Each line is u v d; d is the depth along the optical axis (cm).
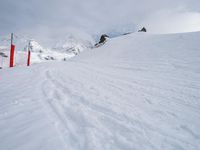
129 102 393
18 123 248
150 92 491
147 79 683
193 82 593
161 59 1077
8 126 238
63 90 468
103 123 270
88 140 213
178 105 385
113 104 371
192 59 927
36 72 820
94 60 1741
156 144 222
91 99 396
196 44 1216
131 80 668
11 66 1282
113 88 529
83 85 551
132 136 236
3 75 723
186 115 329
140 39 2323
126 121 285
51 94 418
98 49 2680
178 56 1052
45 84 534
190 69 776
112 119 288
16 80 596
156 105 380
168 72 784
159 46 1495
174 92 490
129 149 205
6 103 337
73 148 194
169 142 229
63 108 322
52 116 279
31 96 391
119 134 238
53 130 231
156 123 287
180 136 248
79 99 391
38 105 330
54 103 348
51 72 831
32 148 188
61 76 717
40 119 264
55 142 202
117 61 1359
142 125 275
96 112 315
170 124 287
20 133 219
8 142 198
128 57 1430
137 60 1215
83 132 233
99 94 448
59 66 1171
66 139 211
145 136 240
